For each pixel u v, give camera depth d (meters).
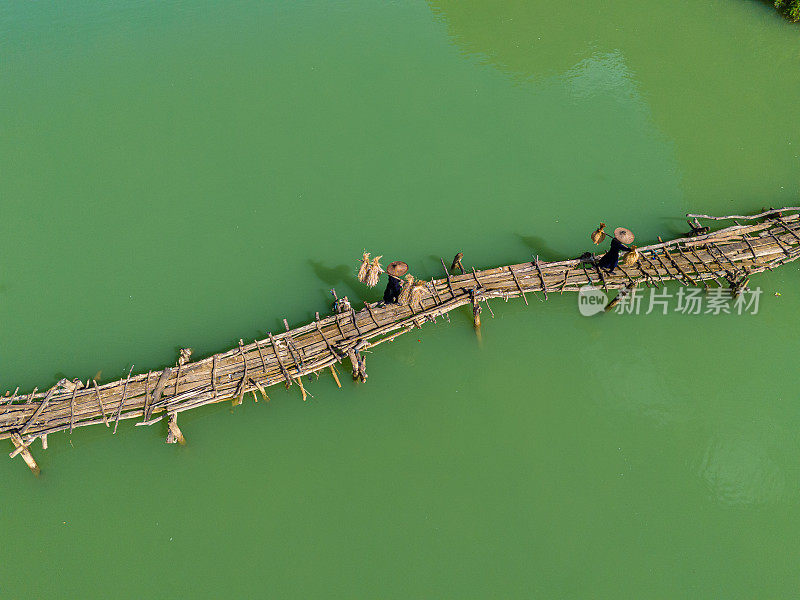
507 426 17.77
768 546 15.52
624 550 15.50
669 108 28.56
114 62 31.67
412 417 17.94
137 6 36.31
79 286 21.09
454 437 17.56
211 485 16.58
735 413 17.83
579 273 20.05
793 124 27.52
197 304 20.62
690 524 15.92
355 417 17.88
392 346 19.44
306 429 17.58
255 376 17.22
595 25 34.41
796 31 33.38
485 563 15.35
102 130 27.44
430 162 26.11
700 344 19.30
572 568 15.26
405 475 16.84
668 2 36.34
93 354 19.05
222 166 25.80
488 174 25.56
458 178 25.39
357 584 15.01
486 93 29.78
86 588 14.83
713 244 20.88
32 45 32.84
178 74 30.86
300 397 18.00
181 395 16.52
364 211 24.02
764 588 14.88
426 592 14.89
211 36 33.72
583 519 16.05
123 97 29.34
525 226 23.41
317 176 25.44
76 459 16.73
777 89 29.53
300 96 29.59
